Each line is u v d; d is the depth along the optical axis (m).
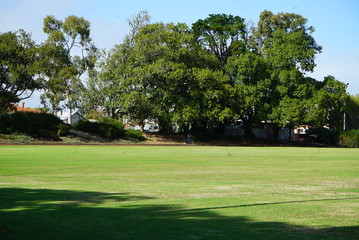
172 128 60.69
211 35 66.56
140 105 51.03
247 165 17.28
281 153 29.20
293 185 10.11
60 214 5.61
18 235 4.42
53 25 64.69
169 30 55.84
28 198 7.14
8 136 41.28
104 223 5.08
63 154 23.20
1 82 46.50
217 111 53.75
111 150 29.59
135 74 51.47
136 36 54.81
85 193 7.95
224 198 7.50
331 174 13.45
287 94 59.97
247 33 73.06
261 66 58.91
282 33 63.22
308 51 59.62
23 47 46.28
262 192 8.56
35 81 46.81
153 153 26.36
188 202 6.93
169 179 11.38
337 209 6.41
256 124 60.25
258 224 5.20
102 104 54.66
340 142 65.19
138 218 5.45
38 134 44.75
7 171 13.41
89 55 65.00
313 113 56.38
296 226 5.11
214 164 17.61
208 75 52.16
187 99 54.69
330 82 59.75
